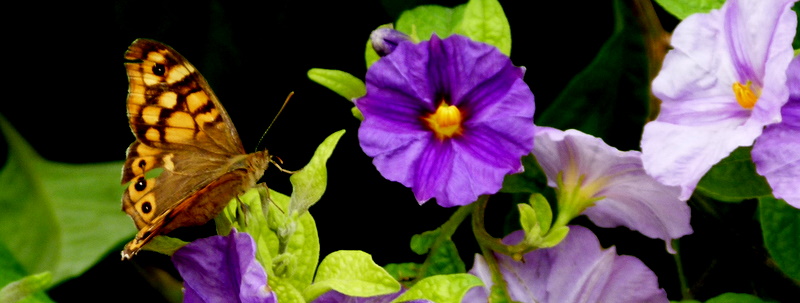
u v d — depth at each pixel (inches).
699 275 16.7
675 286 16.7
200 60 16.6
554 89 17.1
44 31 16.4
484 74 14.9
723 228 16.6
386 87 14.9
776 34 14.5
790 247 15.8
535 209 15.1
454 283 14.7
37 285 14.1
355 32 16.9
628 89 16.5
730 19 15.0
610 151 14.9
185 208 14.3
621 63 16.5
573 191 15.3
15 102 16.4
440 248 15.8
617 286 15.5
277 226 14.5
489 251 15.5
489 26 15.3
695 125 14.9
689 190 14.6
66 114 16.5
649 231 15.5
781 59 14.3
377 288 14.5
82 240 15.9
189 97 14.4
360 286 14.5
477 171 14.8
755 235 16.5
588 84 16.5
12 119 16.3
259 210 14.9
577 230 15.5
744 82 15.0
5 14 16.3
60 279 15.8
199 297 14.3
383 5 16.6
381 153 14.9
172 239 14.6
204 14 16.6
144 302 16.6
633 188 15.2
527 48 17.1
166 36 16.5
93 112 16.6
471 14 15.3
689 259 16.7
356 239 17.0
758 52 14.8
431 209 16.9
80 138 16.6
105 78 16.6
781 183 14.4
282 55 16.8
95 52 16.5
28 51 16.5
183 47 16.6
